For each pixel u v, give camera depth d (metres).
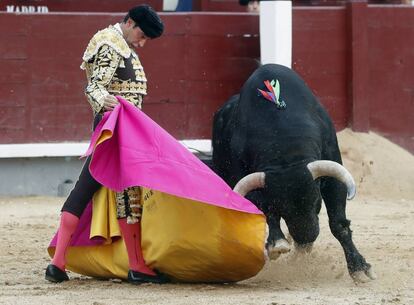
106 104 13.75
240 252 13.56
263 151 14.73
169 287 13.88
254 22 29.31
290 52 28.89
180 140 28.81
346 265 16.06
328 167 13.94
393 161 29.09
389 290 13.89
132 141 13.51
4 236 20.02
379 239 19.72
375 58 30.28
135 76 14.27
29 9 35.34
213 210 13.56
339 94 30.12
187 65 28.86
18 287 13.91
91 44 14.16
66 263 14.85
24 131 27.94
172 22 28.75
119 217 14.09
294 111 15.07
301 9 29.80
